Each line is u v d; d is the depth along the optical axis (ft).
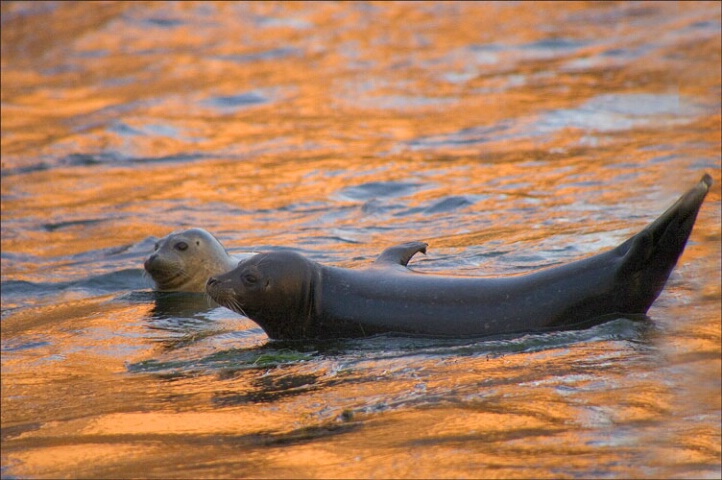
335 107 249.96
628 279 74.49
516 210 132.26
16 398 73.20
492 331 75.92
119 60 320.29
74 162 200.54
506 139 195.31
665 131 184.96
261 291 79.97
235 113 249.14
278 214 148.46
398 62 304.91
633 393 60.85
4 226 153.17
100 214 157.69
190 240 108.17
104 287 112.88
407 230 127.24
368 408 62.75
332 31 355.36
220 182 177.17
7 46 336.29
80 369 80.12
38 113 256.93
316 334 80.89
